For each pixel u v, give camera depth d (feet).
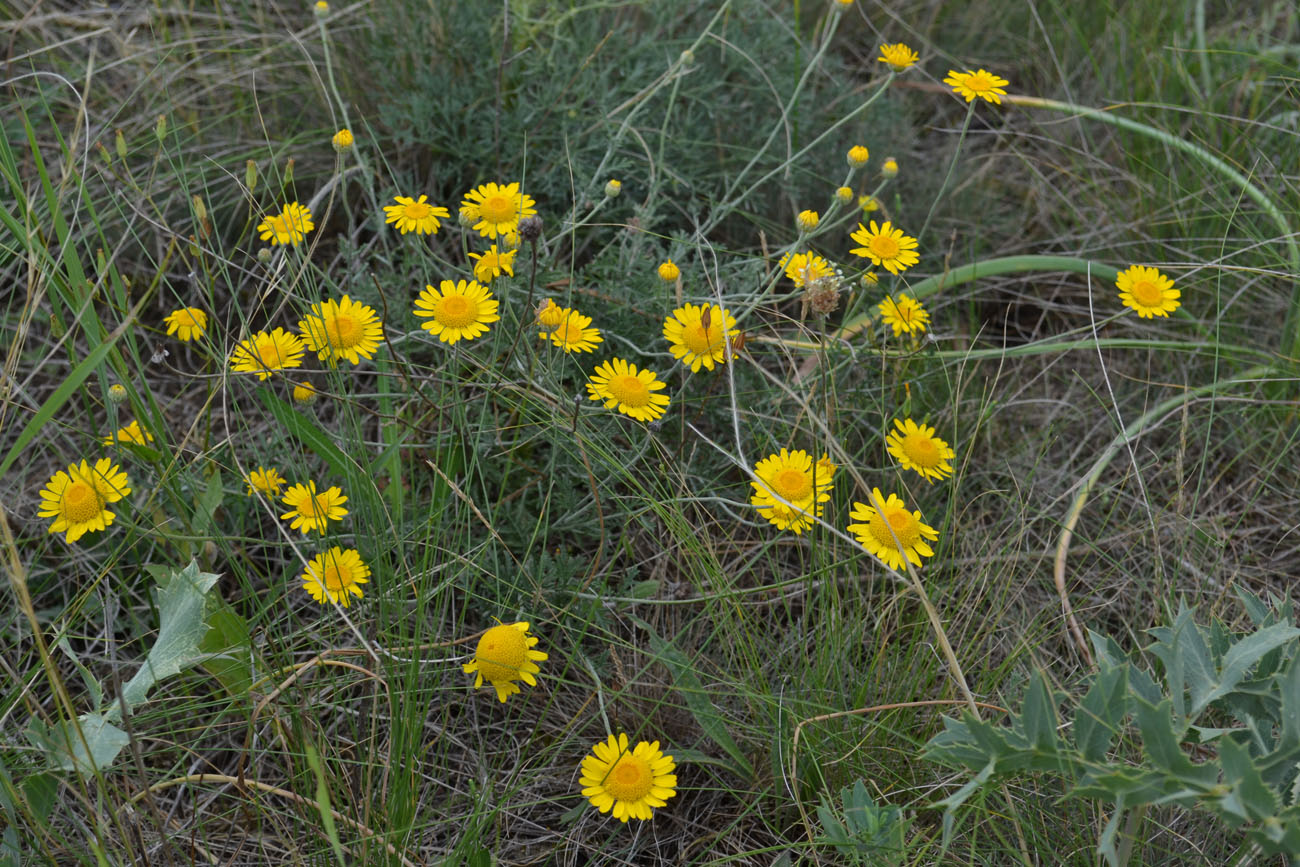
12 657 2.60
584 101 3.26
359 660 2.54
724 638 2.59
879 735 2.46
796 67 3.33
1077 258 3.20
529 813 2.50
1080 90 3.80
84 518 2.38
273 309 3.08
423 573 2.40
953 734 2.18
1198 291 3.24
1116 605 2.78
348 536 2.56
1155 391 3.15
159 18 3.41
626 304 2.85
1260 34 3.81
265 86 3.35
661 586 2.68
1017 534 2.73
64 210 3.00
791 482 2.45
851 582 2.69
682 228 3.34
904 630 2.63
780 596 2.62
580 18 3.38
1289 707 2.08
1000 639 2.65
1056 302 3.39
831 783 2.46
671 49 3.42
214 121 3.23
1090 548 2.74
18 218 2.95
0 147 2.50
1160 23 3.71
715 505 2.83
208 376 2.58
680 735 2.58
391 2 3.29
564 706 2.61
